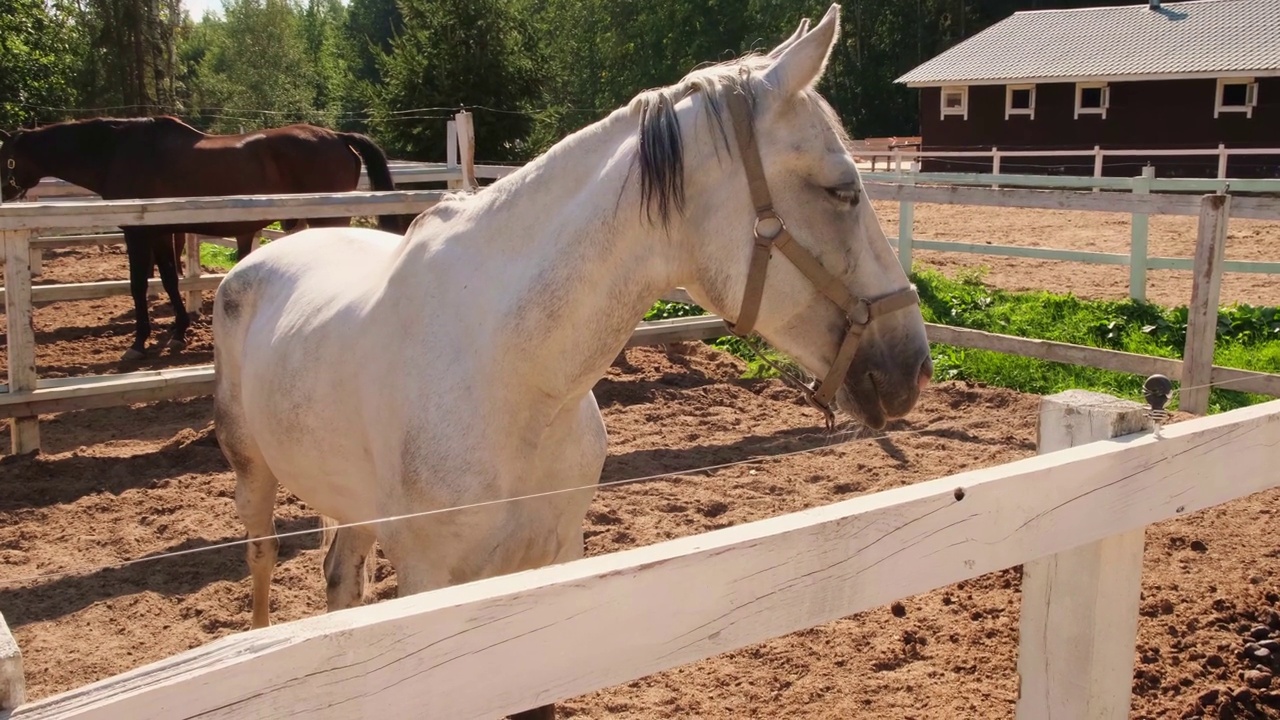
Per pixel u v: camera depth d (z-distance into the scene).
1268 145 25.95
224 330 3.03
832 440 5.99
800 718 3.06
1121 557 1.99
